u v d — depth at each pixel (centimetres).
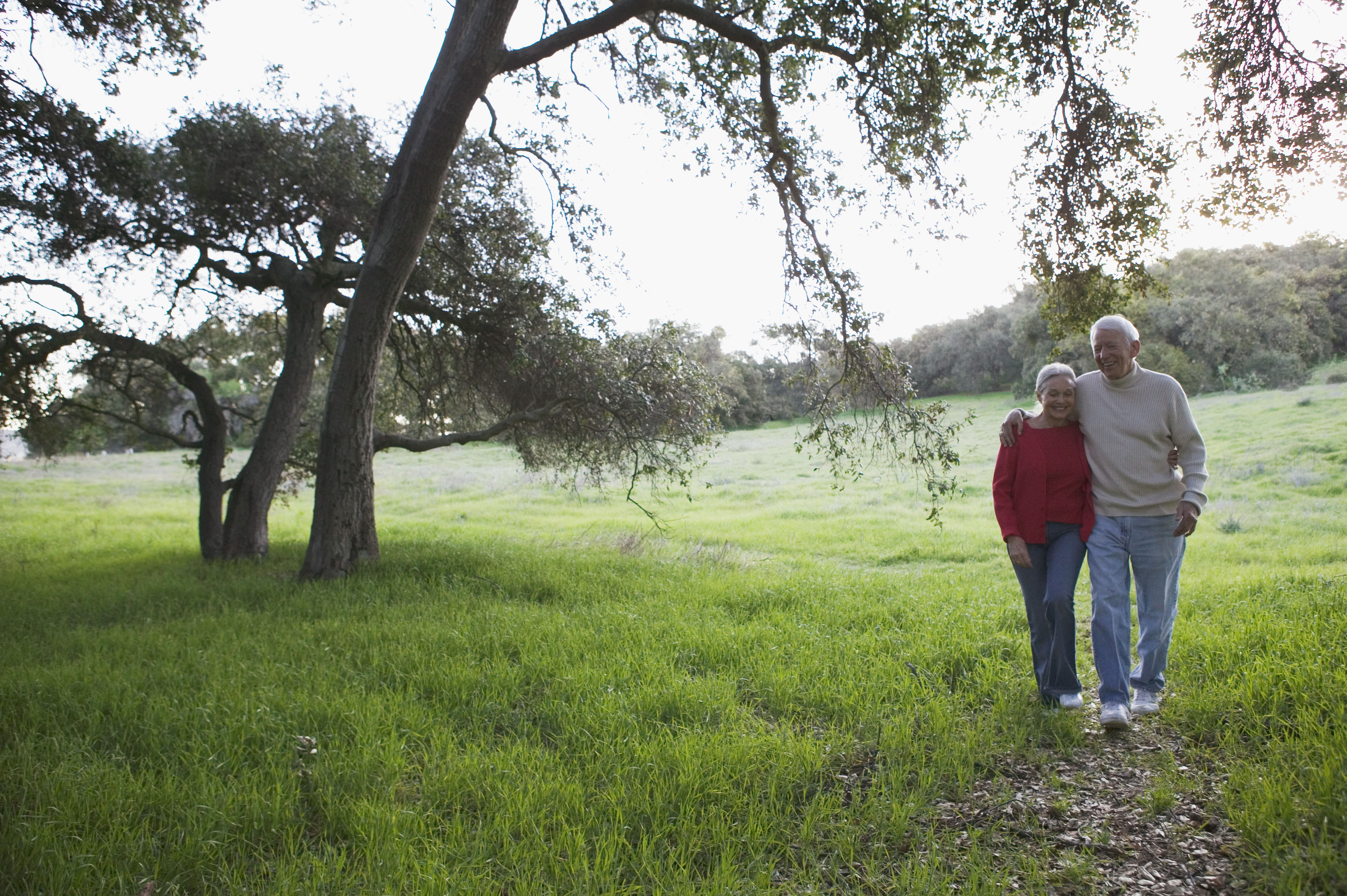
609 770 354
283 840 301
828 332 973
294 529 1889
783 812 324
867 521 1800
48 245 1123
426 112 896
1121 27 827
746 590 812
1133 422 404
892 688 460
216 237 1224
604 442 1264
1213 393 4106
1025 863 281
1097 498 416
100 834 291
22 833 287
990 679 478
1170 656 493
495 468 3812
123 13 1015
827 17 914
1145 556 407
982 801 333
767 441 4697
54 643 620
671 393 1197
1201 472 390
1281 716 380
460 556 1098
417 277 1201
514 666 514
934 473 883
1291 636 480
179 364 1282
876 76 934
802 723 420
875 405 936
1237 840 288
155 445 1656
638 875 275
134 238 1177
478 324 1231
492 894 259
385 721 405
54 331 1150
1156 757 364
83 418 1384
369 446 973
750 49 1048
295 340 1259
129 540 1691
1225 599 666
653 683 465
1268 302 4166
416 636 598
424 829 300
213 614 727
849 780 354
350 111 1245
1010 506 434
